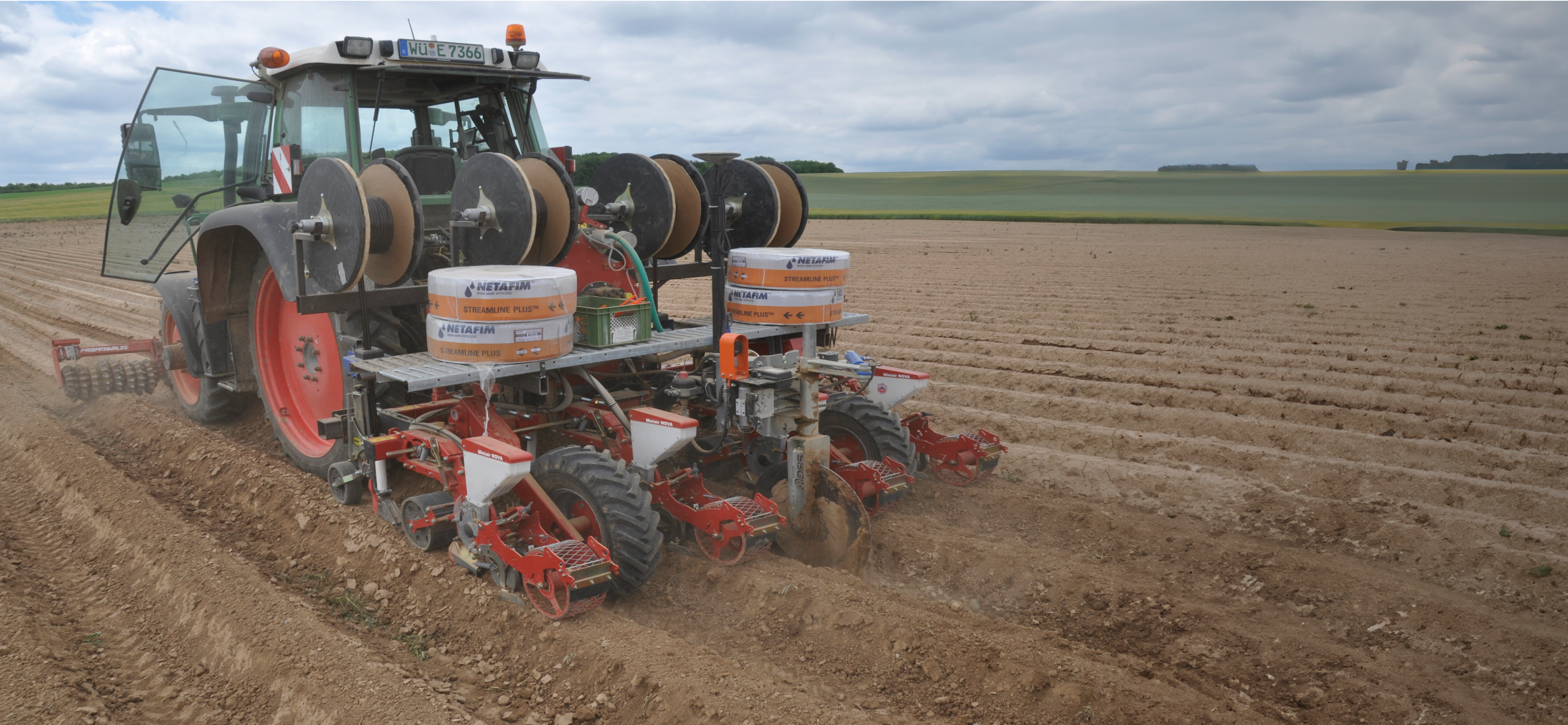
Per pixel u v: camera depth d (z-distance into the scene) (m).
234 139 6.23
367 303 4.62
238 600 4.07
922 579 4.57
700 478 4.52
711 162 4.54
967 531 5.05
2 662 3.57
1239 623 4.12
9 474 6.06
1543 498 5.33
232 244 6.01
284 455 6.25
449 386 4.45
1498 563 4.64
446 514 4.37
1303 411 7.23
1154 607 4.22
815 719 3.13
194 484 5.84
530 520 4.09
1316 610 4.24
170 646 3.84
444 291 4.10
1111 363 9.21
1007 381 8.41
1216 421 6.99
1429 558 4.78
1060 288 14.96
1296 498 5.54
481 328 4.05
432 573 4.28
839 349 9.81
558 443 4.89
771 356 4.61
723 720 3.16
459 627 3.95
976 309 12.69
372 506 5.11
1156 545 4.93
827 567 4.50
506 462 3.82
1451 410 7.25
